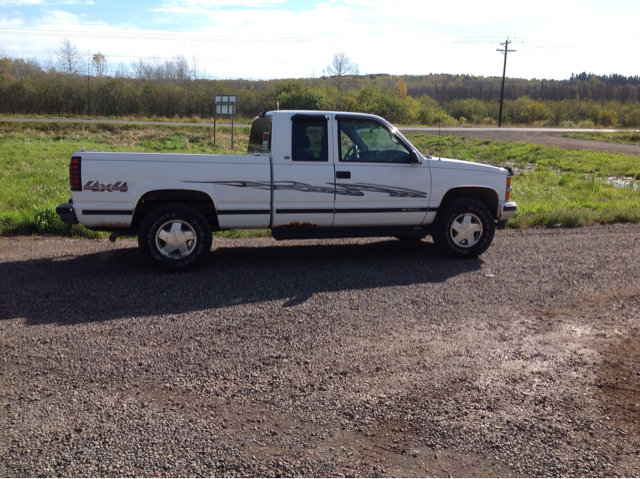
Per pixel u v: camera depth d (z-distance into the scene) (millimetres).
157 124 40281
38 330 4582
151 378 3750
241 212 6527
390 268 6848
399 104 65000
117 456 2865
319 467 2812
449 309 5289
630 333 4730
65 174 15195
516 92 127812
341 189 6770
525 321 5000
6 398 3447
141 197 6332
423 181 7074
